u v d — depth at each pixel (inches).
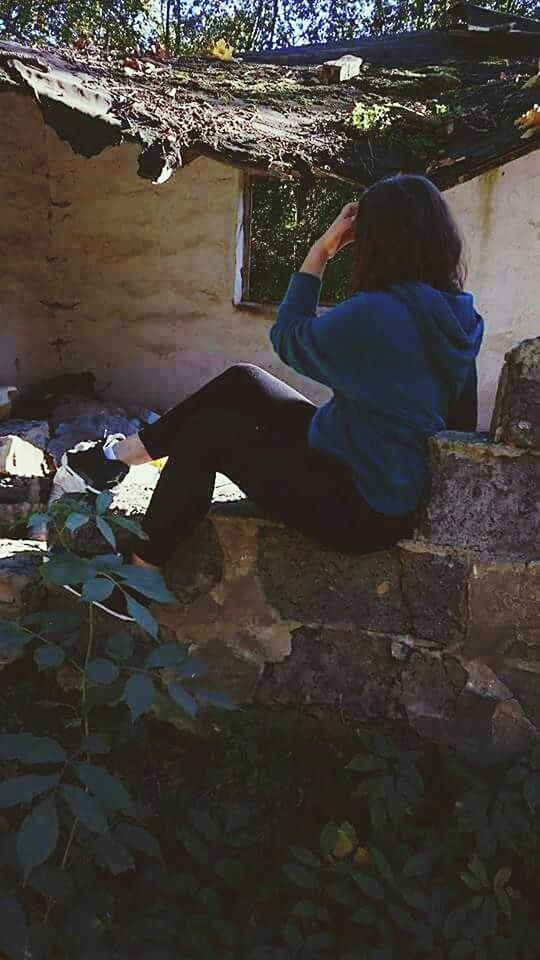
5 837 72.7
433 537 85.5
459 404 88.0
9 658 99.3
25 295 251.0
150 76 224.1
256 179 241.8
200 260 243.1
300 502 82.4
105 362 263.0
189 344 250.8
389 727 91.4
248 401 95.3
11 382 248.5
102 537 95.8
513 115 204.5
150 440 94.9
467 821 80.0
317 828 86.9
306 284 85.4
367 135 199.9
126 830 70.9
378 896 75.1
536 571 84.0
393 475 81.6
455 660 88.4
